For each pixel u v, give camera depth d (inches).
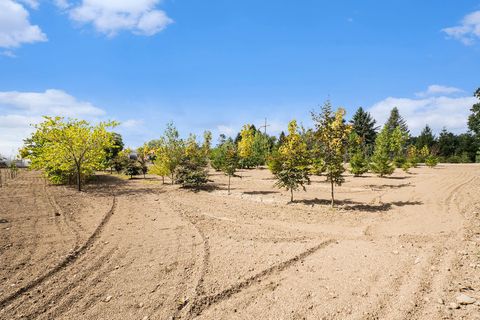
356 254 227.0
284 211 397.7
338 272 194.1
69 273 200.2
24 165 1421.0
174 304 157.2
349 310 147.6
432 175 861.8
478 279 175.3
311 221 340.5
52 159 649.0
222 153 1175.0
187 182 658.2
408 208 401.1
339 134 409.1
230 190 619.2
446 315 139.3
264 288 174.2
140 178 980.6
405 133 1620.3
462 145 2176.4
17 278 191.5
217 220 349.1
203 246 251.0
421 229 293.9
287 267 204.8
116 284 182.5
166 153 765.9
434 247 235.8
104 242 266.7
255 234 286.4
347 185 676.7
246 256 225.6
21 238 275.4
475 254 215.5
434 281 175.6
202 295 164.9
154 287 177.3
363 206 424.8
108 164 1149.7
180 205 451.2
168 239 273.7
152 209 421.1
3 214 376.2
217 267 205.2
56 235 286.5
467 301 148.5
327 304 154.0
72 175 762.2
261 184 725.9
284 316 144.0
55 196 543.2
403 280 178.9
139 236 284.4
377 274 188.9
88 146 652.1
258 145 1513.3
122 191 623.8
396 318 139.1
